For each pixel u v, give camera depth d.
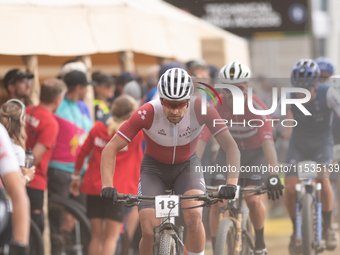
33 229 15.11
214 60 33.12
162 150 11.84
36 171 15.27
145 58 28.62
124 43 19.58
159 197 10.41
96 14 18.83
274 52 55.62
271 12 36.75
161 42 22.39
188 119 11.57
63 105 17.27
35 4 16.72
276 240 20.19
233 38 36.62
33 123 15.06
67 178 17.12
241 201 13.26
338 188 19.00
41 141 15.00
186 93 10.35
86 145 15.79
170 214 10.40
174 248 10.38
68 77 17.38
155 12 22.44
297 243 15.25
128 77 20.14
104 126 15.55
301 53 55.06
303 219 14.82
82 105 18.42
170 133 11.52
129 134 11.17
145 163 12.25
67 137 17.05
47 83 15.38
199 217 11.27
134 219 18.52
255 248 14.02
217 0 37.16
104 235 16.39
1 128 7.71
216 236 12.93
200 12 37.56
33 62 17.19
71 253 16.69
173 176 12.20
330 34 46.97
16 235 7.24
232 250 12.80
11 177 7.49
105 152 10.98
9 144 7.70
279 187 12.52
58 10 17.56
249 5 36.97
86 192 15.62
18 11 16.11
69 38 17.73
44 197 16.58
